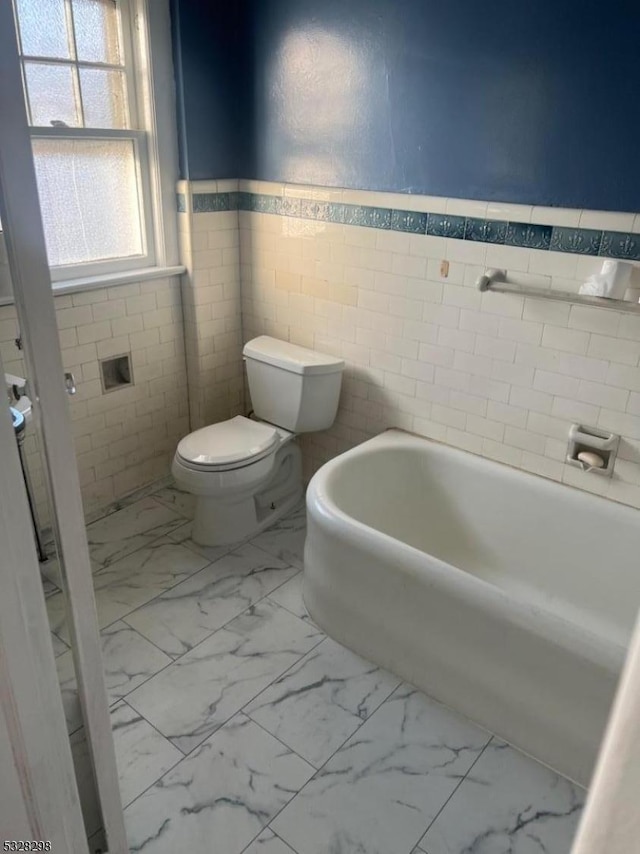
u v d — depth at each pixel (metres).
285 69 2.69
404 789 1.78
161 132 2.78
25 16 2.33
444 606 1.95
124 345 2.90
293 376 2.79
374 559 2.08
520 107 2.14
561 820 1.71
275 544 2.82
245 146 2.96
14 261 0.92
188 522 2.95
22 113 0.86
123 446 3.03
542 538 2.46
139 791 1.75
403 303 2.64
